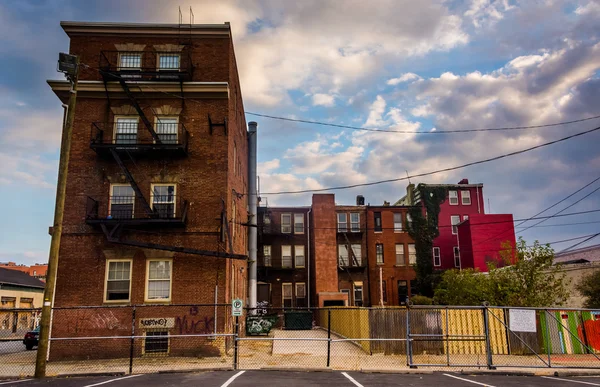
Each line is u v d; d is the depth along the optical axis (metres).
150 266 20.36
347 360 17.67
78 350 19.28
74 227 20.50
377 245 45.06
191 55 22.17
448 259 45.53
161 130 21.42
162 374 14.54
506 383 12.99
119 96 21.58
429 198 46.66
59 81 21.17
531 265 22.95
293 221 44.81
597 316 20.59
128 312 19.80
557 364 16.64
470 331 19.83
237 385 12.01
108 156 21.00
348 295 43.62
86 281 20.06
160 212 20.72
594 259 34.66
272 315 33.19
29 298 54.00
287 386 11.87
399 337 19.44
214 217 20.78
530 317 16.27
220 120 21.56
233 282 23.53
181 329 19.69
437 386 12.23
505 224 42.03
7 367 16.89
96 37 22.11
